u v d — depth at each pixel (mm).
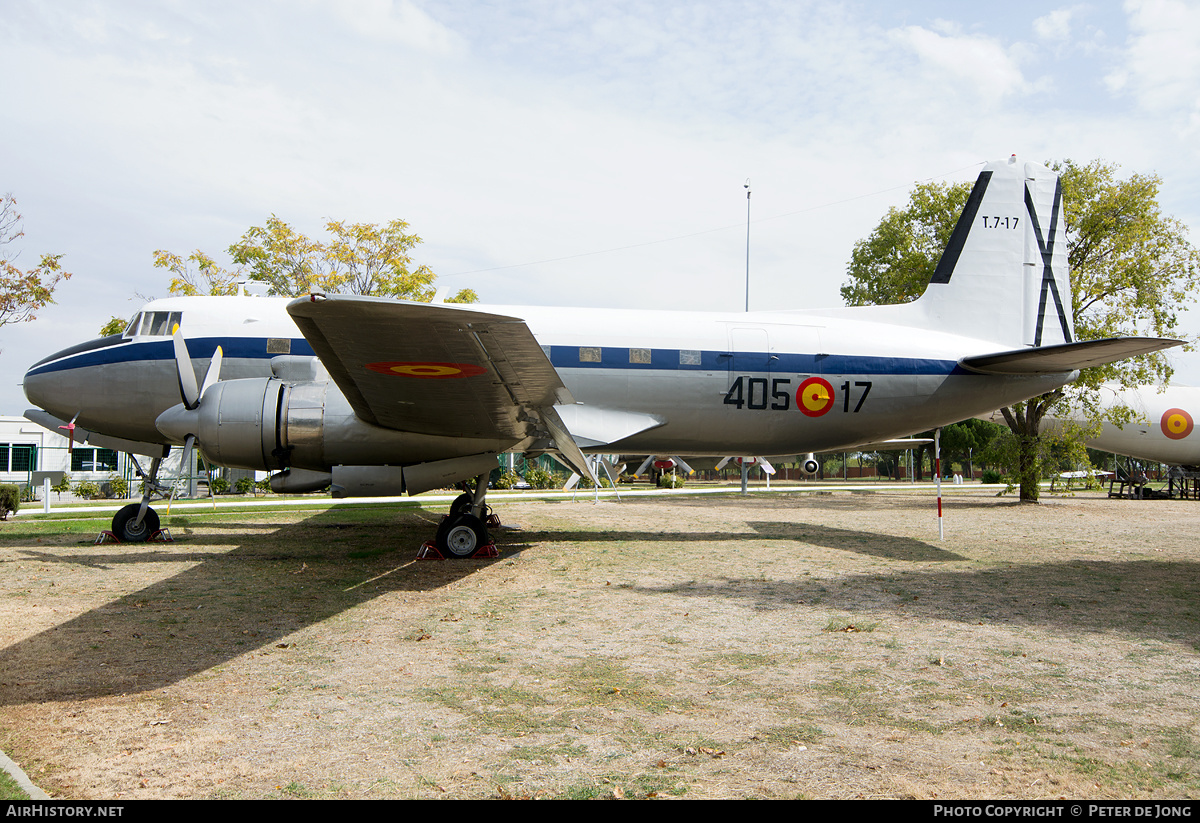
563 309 11500
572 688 4488
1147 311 18828
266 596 7160
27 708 4098
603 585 7781
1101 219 18828
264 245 21828
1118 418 20219
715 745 3617
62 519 15211
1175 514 17562
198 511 17406
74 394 10883
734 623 6145
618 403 11148
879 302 24094
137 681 4582
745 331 11578
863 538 11938
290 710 4086
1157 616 6398
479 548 9648
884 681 4625
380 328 6648
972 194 13047
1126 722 3918
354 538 11719
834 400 11609
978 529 13523
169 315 11102
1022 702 4238
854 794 3078
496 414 8906
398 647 5395
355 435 9500
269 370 10750
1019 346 12883
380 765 3367
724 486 36750
